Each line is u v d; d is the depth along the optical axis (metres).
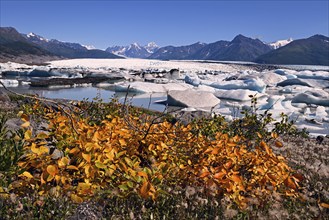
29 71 78.38
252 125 9.14
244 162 4.92
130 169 3.87
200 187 4.51
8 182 3.63
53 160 3.97
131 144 4.75
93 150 3.89
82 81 62.97
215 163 5.04
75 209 3.62
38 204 3.52
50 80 63.09
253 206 4.53
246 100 42.94
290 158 8.37
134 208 3.88
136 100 40.00
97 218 3.59
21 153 3.81
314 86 64.12
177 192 4.27
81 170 3.98
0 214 3.26
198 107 34.56
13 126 5.91
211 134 7.57
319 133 23.45
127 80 71.94
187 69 128.88
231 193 4.26
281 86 68.00
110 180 4.00
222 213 4.03
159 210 3.96
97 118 7.16
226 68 148.12
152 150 4.70
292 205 4.94
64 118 4.58
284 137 12.47
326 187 6.44
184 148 5.23
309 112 34.03
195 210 4.07
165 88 51.72
